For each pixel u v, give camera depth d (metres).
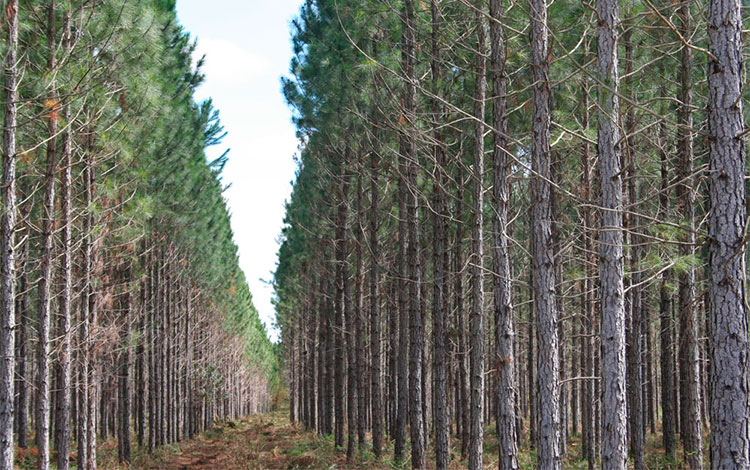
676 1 8.50
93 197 13.45
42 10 10.73
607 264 6.32
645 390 20.44
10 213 9.08
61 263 12.28
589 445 14.59
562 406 16.97
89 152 11.93
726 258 4.86
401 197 15.29
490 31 8.98
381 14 11.60
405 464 16.11
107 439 25.19
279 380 94.38
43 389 10.38
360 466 16.92
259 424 47.09
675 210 10.02
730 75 4.95
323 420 29.77
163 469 20.70
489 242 16.59
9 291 9.00
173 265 28.92
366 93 12.95
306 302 31.58
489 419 27.78
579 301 14.73
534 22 7.19
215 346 42.53
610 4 6.29
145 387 24.64
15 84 9.17
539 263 7.05
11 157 9.12
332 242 21.28
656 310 17.30
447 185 12.69
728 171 4.90
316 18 16.95
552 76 8.40
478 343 10.05
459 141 11.77
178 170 21.66
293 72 17.50
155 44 12.38
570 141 8.81
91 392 15.09
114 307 18.95
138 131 13.29
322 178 19.58
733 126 4.92
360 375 19.42
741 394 4.74
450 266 16.30
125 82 11.95
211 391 41.19
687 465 13.25
